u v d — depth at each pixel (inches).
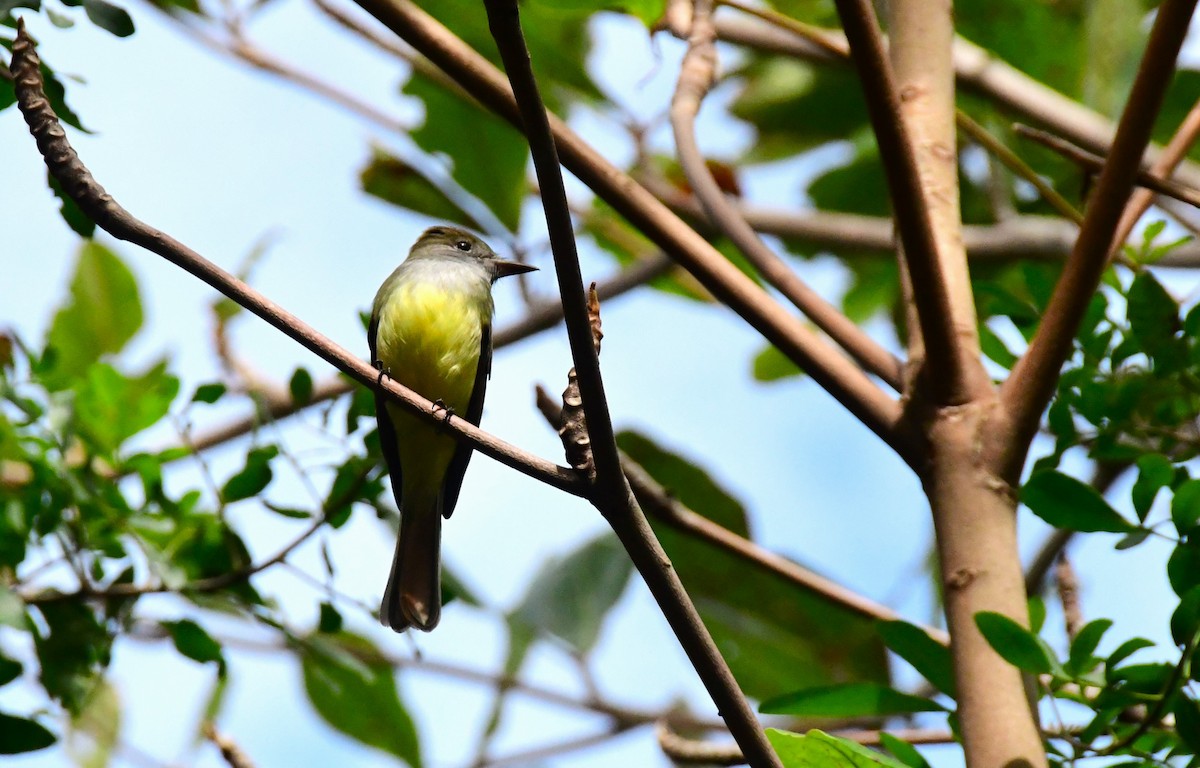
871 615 278.5
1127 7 422.9
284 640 344.2
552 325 431.5
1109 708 203.9
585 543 421.1
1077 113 381.4
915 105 254.4
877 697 214.8
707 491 421.7
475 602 407.5
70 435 306.7
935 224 239.6
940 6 263.3
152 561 301.1
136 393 320.8
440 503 386.9
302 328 217.8
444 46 247.1
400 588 348.5
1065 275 206.5
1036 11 430.0
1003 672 194.2
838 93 496.1
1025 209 458.6
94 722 360.5
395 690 384.5
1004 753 188.1
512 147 415.5
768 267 252.5
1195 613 197.8
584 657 403.5
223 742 303.3
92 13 247.0
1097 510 202.1
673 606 194.5
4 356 323.6
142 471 311.0
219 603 306.5
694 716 402.9
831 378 224.2
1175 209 370.3
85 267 408.5
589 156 244.2
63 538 301.1
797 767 209.9
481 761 390.3
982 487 208.1
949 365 213.8
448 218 425.4
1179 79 431.5
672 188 424.8
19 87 211.2
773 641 419.8
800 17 450.6
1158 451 260.7
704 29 305.6
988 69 389.4
